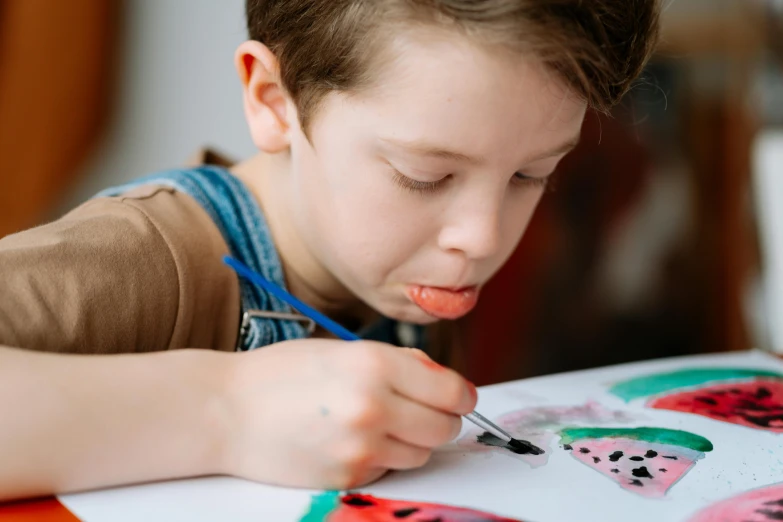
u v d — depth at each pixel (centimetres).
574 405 56
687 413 55
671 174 152
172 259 56
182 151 149
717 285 152
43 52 132
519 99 47
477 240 52
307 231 62
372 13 49
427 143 49
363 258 56
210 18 145
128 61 142
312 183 58
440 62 47
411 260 56
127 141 146
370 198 54
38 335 48
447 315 59
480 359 153
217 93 148
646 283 156
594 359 154
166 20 143
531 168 53
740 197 149
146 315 54
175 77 146
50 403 42
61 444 42
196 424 44
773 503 43
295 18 56
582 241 155
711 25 146
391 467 44
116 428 43
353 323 77
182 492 43
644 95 138
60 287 49
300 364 45
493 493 43
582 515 41
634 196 153
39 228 54
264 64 60
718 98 149
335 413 43
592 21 46
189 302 57
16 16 131
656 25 56
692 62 148
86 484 42
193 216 61
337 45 52
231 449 44
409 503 42
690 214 153
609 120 148
